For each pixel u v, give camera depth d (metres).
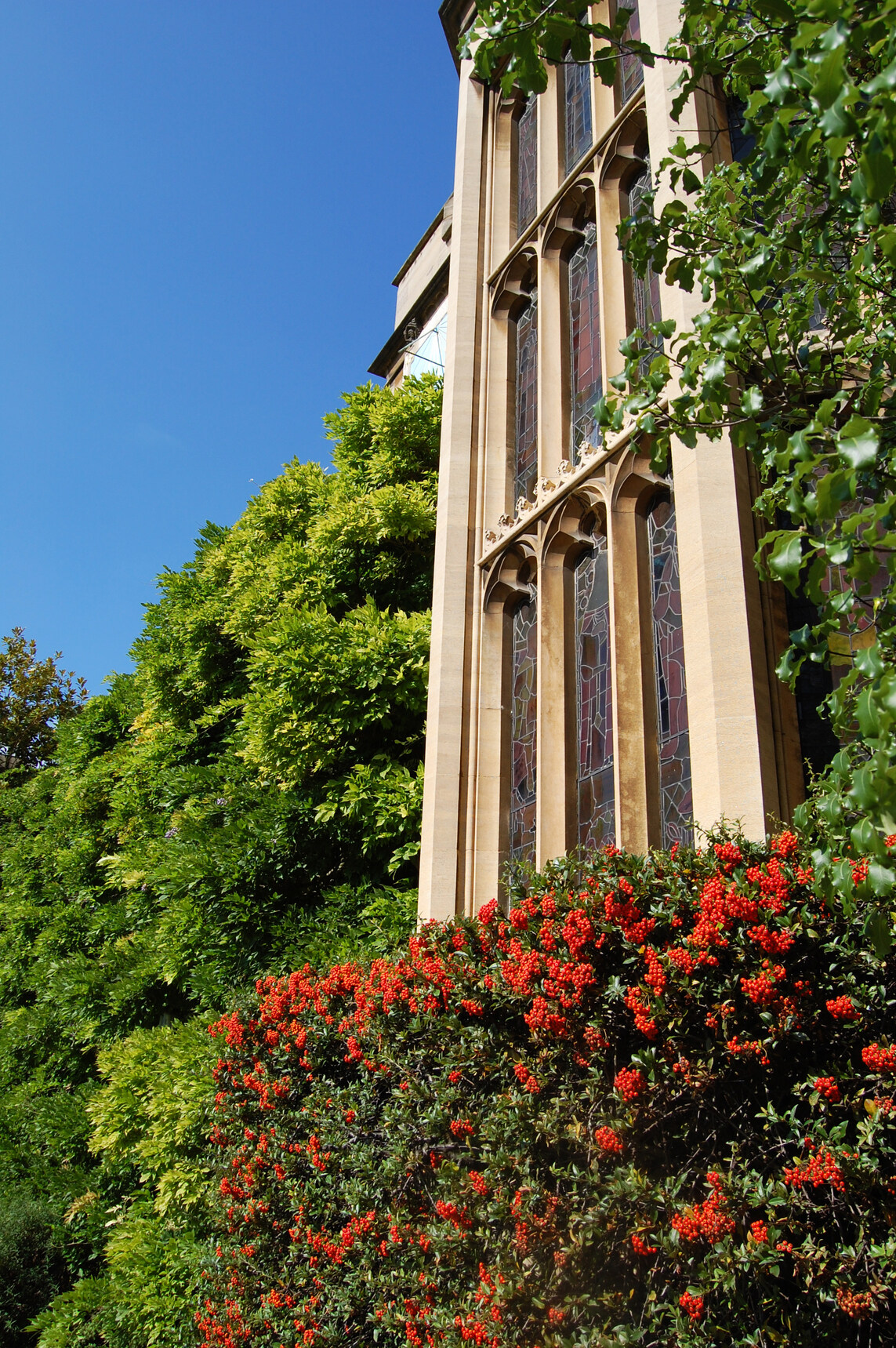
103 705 19.08
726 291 2.66
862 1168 2.37
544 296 7.52
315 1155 4.88
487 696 7.20
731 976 2.90
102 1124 9.59
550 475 6.90
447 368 8.57
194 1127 7.96
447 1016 4.15
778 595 4.64
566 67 8.34
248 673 10.21
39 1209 11.58
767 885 2.80
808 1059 2.77
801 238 2.55
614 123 6.83
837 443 1.74
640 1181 2.82
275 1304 4.96
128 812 14.56
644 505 5.80
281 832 9.40
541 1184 3.24
